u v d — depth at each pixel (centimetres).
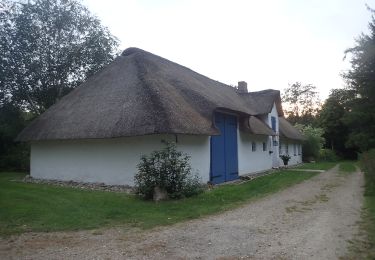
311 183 1694
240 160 2002
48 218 888
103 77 1855
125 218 897
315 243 677
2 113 2514
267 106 2638
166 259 591
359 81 1533
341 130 4956
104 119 1473
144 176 1180
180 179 1209
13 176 2008
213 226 818
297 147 3825
